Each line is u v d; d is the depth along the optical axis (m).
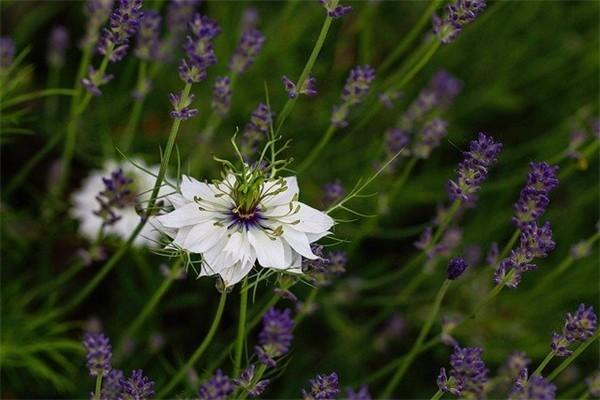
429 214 0.81
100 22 0.68
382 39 0.85
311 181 0.79
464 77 0.85
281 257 0.57
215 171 0.78
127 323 0.75
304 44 0.83
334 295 0.75
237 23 0.82
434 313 0.64
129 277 0.74
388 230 0.80
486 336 0.78
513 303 0.78
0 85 0.70
